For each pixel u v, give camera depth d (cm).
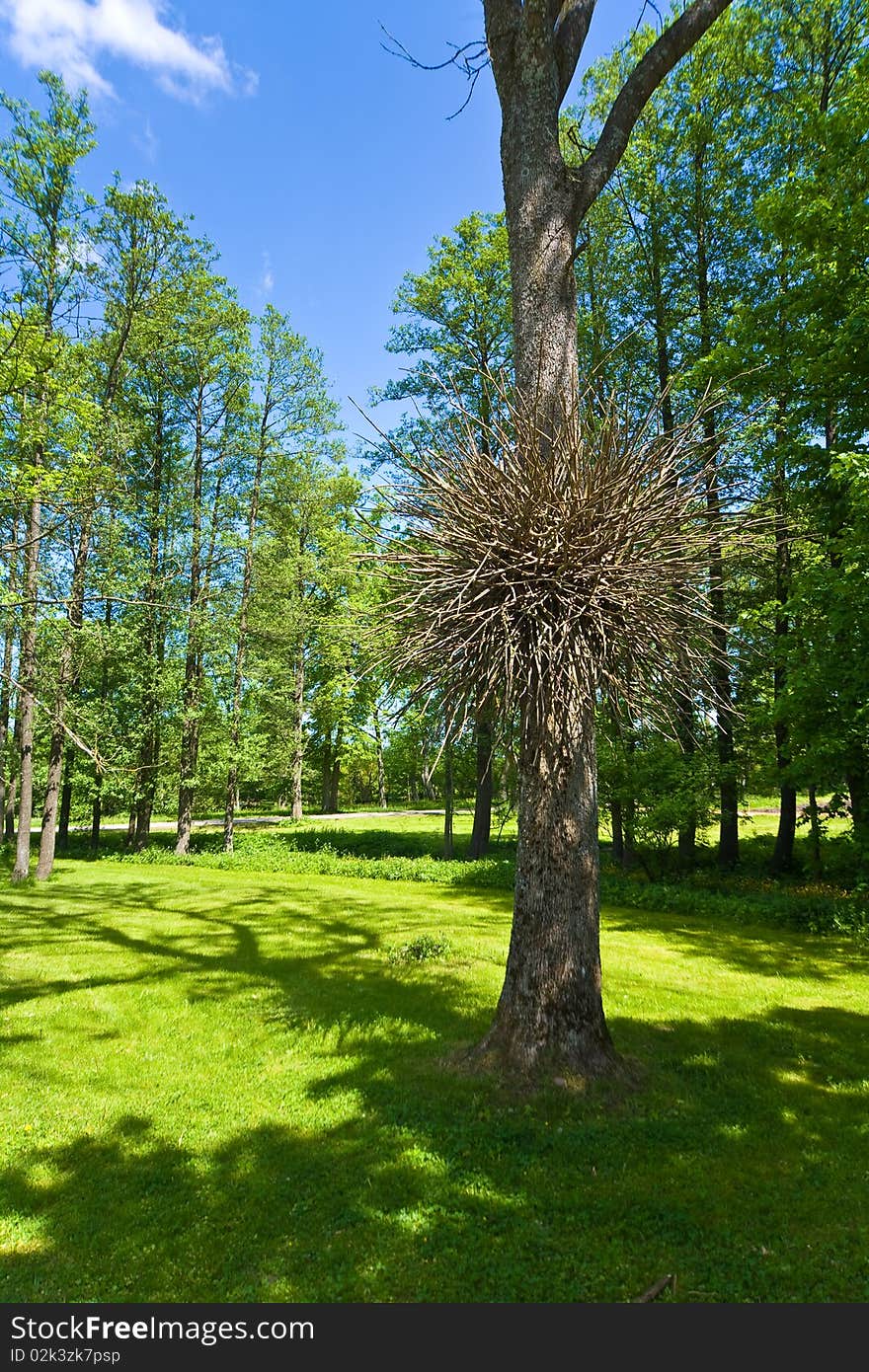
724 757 1054
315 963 632
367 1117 335
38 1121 339
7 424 892
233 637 1578
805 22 1018
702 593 305
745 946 698
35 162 1035
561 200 382
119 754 1488
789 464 815
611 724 344
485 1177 285
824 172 761
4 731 1566
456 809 1697
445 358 1336
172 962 640
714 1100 350
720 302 1191
